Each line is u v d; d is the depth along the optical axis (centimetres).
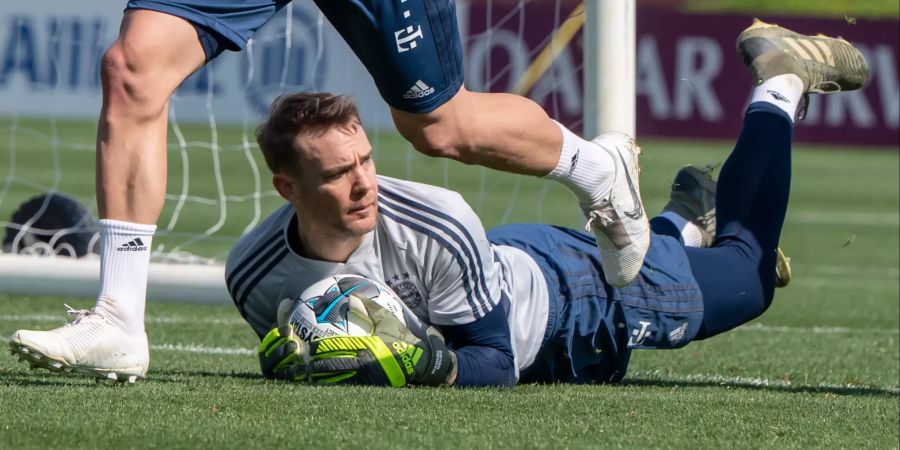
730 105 6512
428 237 1043
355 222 1001
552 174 1101
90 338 943
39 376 1054
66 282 1777
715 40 6519
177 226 3036
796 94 1327
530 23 5234
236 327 1734
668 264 1211
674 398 1055
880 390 1261
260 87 5006
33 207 2075
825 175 5378
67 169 4438
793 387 1263
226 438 785
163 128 960
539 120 1082
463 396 984
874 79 6569
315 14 4800
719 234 1277
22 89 5644
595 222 1131
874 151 6575
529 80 3744
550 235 1188
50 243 2039
